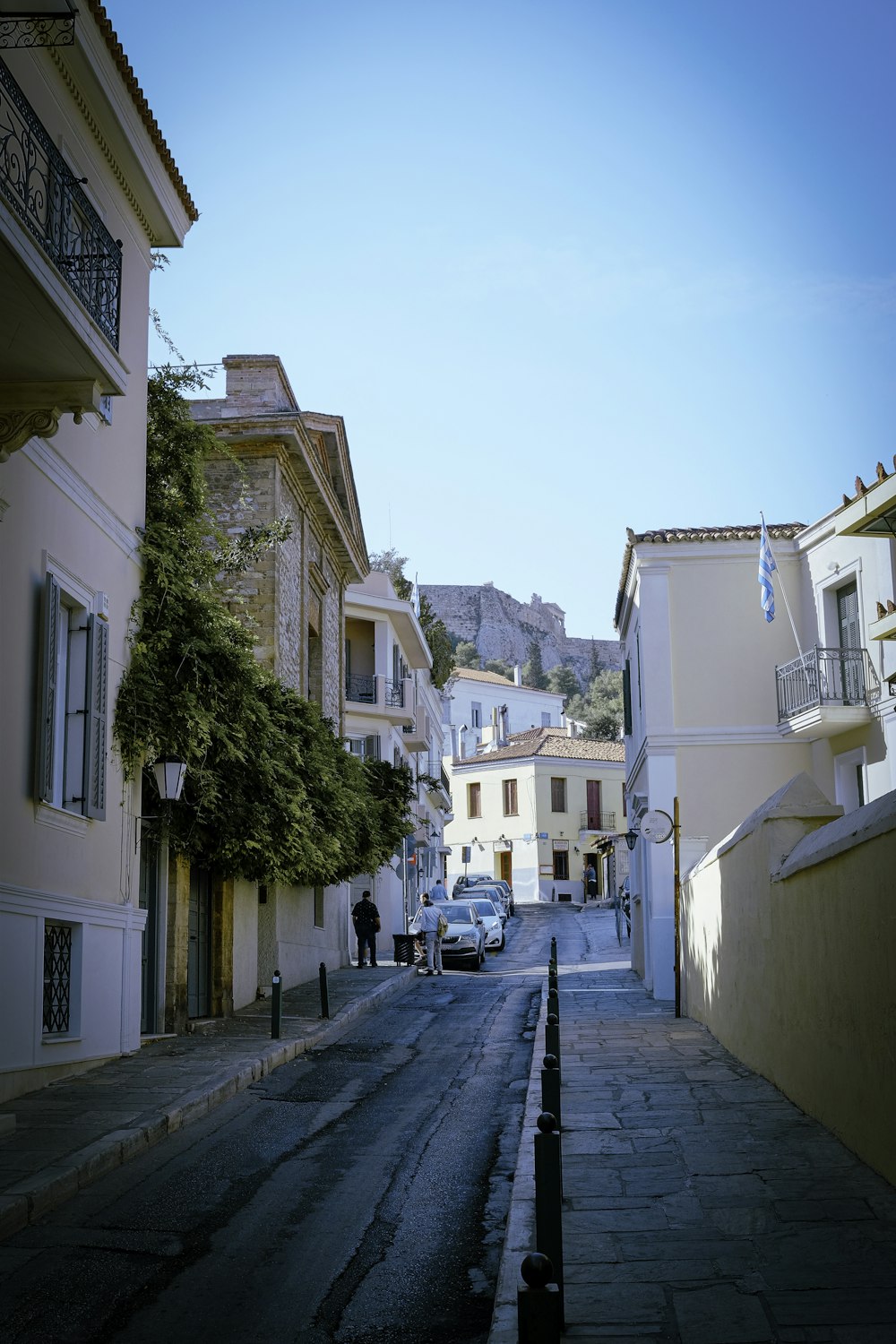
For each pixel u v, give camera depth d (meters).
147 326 16.80
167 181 16.30
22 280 10.05
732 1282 6.28
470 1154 10.15
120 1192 8.84
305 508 26.95
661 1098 11.67
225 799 17.88
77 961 13.73
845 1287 6.12
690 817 24.12
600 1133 10.11
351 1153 10.21
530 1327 4.29
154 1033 17.30
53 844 13.05
